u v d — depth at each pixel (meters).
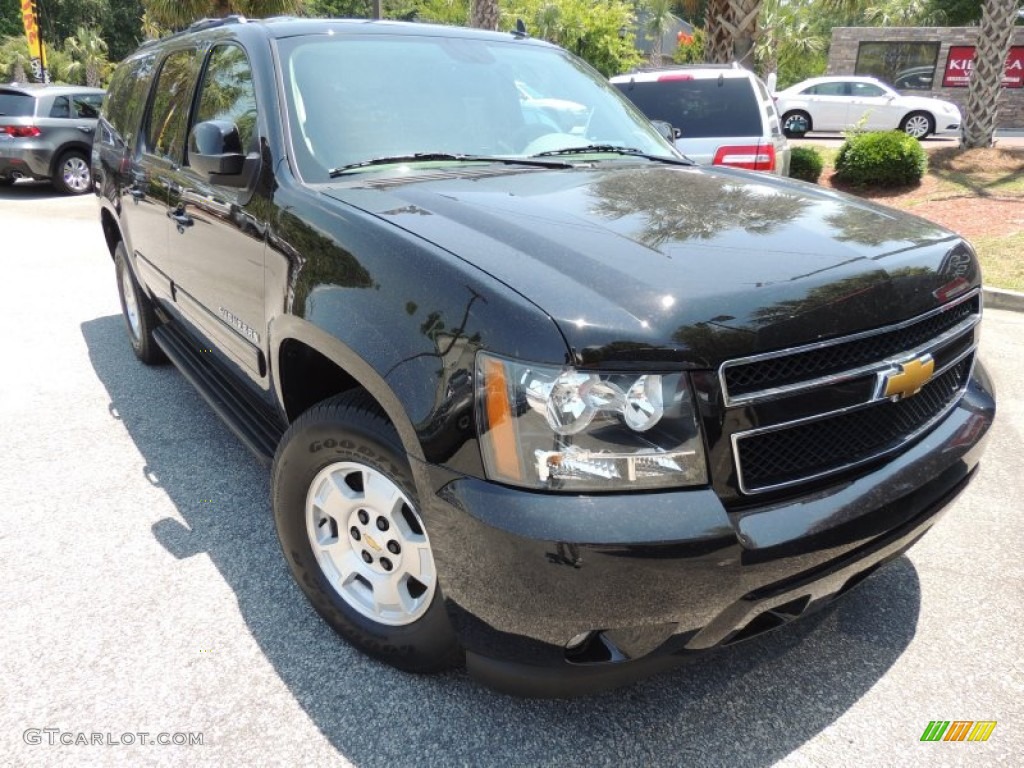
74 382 4.82
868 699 2.31
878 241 2.24
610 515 1.70
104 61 42.41
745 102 7.33
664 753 2.12
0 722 2.20
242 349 3.02
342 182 2.61
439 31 3.47
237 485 3.56
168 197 3.60
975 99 13.15
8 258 8.36
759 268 1.97
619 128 3.57
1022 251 7.75
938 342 2.20
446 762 2.09
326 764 2.08
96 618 2.64
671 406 1.73
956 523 3.28
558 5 31.03
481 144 3.03
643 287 1.83
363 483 2.28
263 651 2.49
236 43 3.20
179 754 2.10
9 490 3.49
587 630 1.76
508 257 1.96
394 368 1.95
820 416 1.90
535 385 1.71
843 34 23.72
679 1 13.28
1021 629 2.62
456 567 1.86
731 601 1.79
